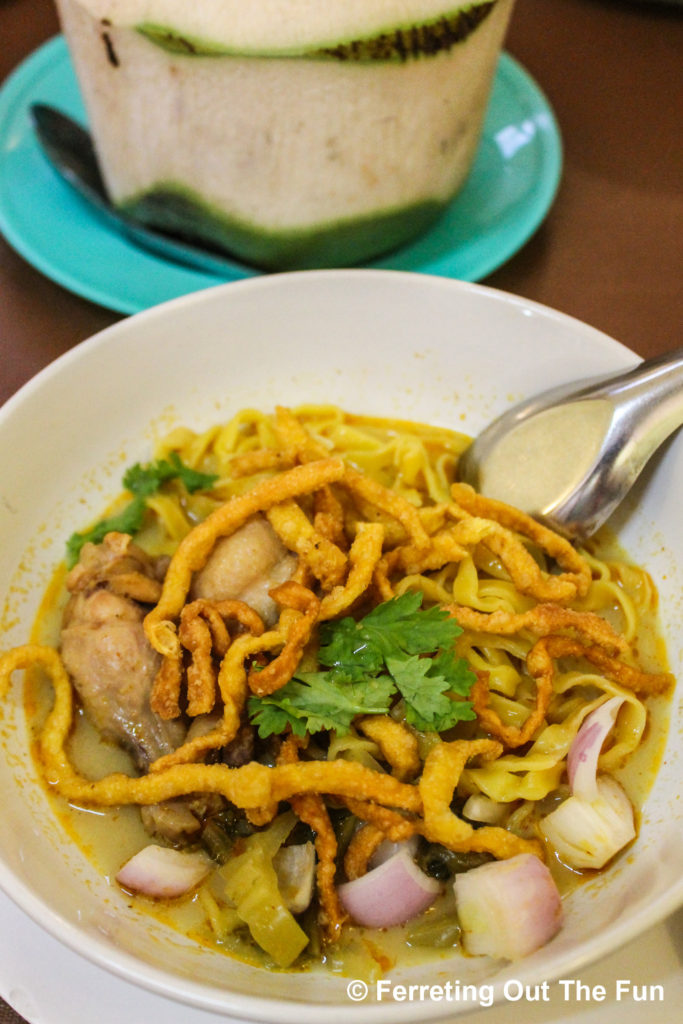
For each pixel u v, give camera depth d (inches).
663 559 12.8
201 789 11.2
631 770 11.8
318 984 10.6
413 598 12.0
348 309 14.0
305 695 11.6
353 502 13.2
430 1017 9.6
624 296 16.3
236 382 14.3
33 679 12.4
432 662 11.7
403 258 16.0
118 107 14.2
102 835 11.6
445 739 12.0
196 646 11.8
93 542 13.1
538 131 17.1
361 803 11.1
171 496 13.8
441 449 14.4
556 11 20.4
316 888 11.2
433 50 13.4
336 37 12.9
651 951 10.7
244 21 12.9
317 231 15.1
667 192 17.6
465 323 13.8
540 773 11.7
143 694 12.0
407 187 14.9
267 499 12.4
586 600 12.9
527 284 16.5
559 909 10.7
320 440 14.1
